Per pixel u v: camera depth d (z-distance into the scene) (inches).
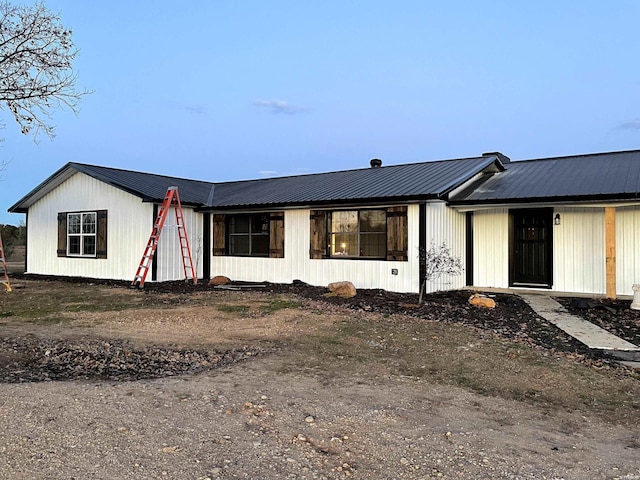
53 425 149.9
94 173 597.0
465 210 494.0
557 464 129.4
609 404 177.9
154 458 128.6
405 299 419.8
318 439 142.6
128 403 170.6
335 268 506.6
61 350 248.1
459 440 143.8
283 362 227.8
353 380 201.6
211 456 130.2
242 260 577.6
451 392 188.4
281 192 590.2
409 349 251.9
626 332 298.7
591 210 456.1
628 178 427.5
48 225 677.3
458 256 501.0
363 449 136.6
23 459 126.8
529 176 512.1
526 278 491.5
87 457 128.6
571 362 228.8
